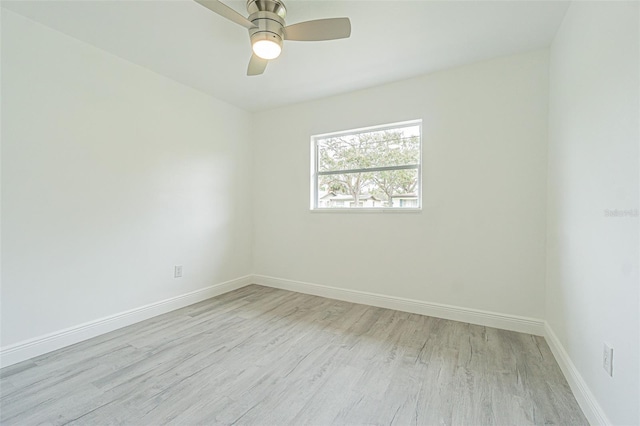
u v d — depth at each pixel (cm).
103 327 237
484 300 253
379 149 311
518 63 238
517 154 239
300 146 354
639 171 103
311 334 238
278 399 157
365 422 141
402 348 214
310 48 229
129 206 256
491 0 175
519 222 239
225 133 351
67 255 217
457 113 261
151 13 190
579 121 162
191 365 190
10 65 189
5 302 188
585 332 151
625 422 111
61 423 139
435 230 273
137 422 140
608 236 127
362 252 313
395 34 211
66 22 200
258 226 390
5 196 188
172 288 293
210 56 245
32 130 199
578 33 164
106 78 238
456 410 149
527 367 188
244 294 347
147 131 269
